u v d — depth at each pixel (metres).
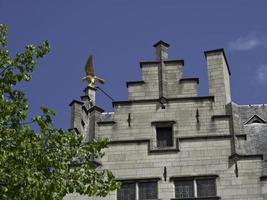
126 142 27.28
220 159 26.50
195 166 26.47
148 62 29.41
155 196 25.98
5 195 18.56
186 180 26.20
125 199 26.00
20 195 18.86
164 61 29.36
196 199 25.59
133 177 26.44
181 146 27.00
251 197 25.45
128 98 28.48
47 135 20.58
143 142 27.25
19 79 20.88
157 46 30.02
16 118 20.30
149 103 28.31
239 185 25.78
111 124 27.91
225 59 30.16
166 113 28.03
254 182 25.78
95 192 20.59
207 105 28.05
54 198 19.30
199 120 27.67
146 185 26.25
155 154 26.94
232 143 26.80
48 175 19.84
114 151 27.12
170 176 26.30
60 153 20.52
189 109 28.02
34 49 21.56
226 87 29.00
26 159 19.42
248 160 26.27
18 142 19.55
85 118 30.48
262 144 28.58
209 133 27.25
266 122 30.62
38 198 18.94
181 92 28.48
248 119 30.92
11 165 19.11
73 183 20.33
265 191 25.53
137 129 27.72
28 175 18.77
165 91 28.50
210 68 29.36
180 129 27.52
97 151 21.84
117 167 26.72
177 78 28.89
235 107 27.95
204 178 26.12
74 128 29.33
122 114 28.12
